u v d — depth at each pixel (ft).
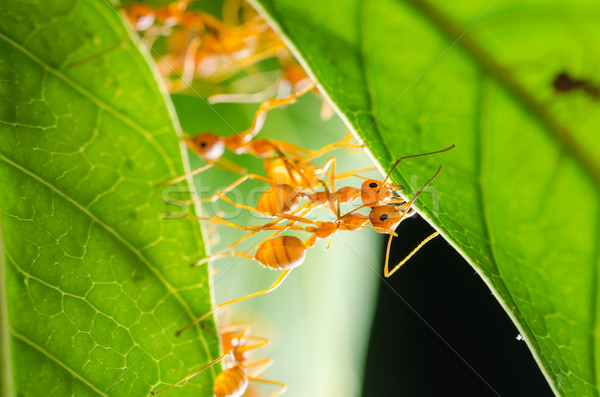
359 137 0.21
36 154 0.22
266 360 0.27
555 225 0.21
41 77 0.22
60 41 0.23
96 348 0.22
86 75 0.23
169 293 0.23
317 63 0.21
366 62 0.21
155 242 0.23
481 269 0.22
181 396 0.22
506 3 0.21
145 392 0.22
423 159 0.22
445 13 0.21
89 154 0.23
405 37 0.21
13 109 0.22
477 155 0.21
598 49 0.20
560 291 0.21
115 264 0.22
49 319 0.22
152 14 0.27
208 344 0.23
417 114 0.21
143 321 0.22
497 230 0.21
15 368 0.22
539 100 0.21
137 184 0.23
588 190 0.21
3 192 0.22
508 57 0.21
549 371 0.22
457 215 0.22
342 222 0.25
